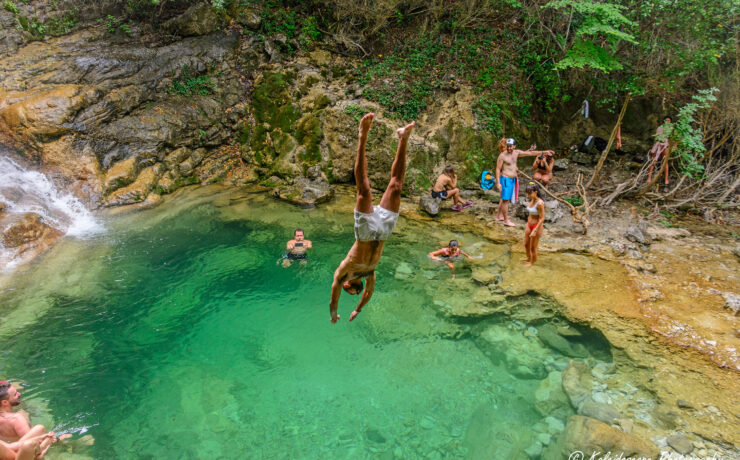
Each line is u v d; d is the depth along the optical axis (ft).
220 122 44.14
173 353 22.31
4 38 39.29
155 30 44.37
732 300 23.79
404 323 24.29
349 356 22.24
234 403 19.65
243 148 44.50
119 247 31.09
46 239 31.12
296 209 37.45
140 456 17.07
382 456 17.19
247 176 43.16
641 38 39.70
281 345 22.91
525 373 20.94
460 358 21.97
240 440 17.92
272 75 43.78
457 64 42.80
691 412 17.95
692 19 37.70
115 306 25.34
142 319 24.48
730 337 21.58
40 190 34.76
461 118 40.40
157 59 42.04
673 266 27.81
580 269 27.63
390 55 45.09
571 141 45.93
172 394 20.02
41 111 35.42
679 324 22.53
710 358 20.47
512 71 42.63
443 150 40.11
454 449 17.42
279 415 19.08
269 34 45.57
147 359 21.88
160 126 40.06
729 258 28.60
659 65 40.04
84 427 18.13
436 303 25.66
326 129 41.68
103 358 21.80
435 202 35.83
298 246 29.71
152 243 31.76
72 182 35.83
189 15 43.78
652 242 30.99
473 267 28.32
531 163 42.73
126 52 41.32
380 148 40.32
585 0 38.04
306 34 45.80
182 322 24.40
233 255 30.53
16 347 22.07
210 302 25.95
